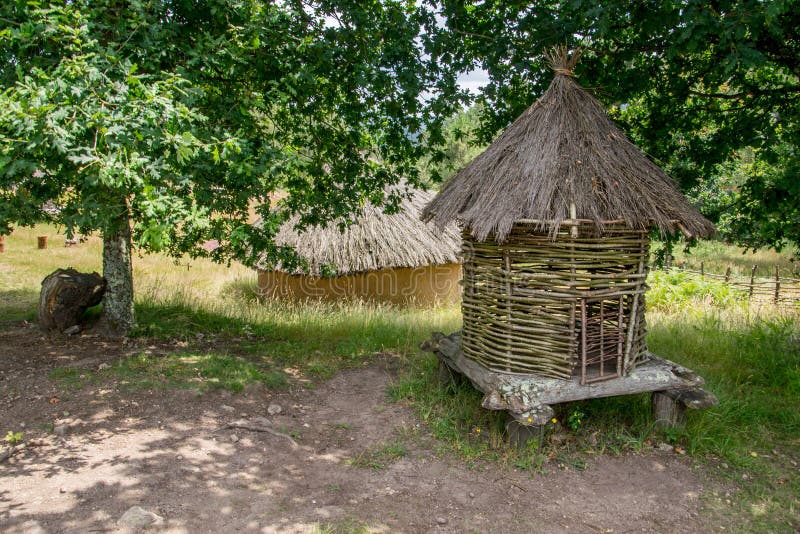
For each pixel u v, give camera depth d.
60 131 3.35
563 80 4.64
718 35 5.25
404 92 6.05
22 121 3.34
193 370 5.57
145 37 4.72
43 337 6.71
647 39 6.13
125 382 5.14
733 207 7.22
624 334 4.36
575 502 3.57
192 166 4.52
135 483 3.55
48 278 6.96
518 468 3.96
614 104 6.57
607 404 4.85
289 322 8.48
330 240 12.30
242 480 3.71
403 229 12.74
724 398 5.13
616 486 3.77
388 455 4.16
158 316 7.88
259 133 6.21
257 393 5.27
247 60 5.53
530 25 5.89
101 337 6.84
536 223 3.94
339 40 6.10
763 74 6.95
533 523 3.33
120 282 6.97
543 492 3.67
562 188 3.97
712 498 3.67
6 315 7.98
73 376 5.27
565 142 4.26
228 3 5.18
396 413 4.95
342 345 7.12
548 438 4.34
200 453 4.02
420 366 6.27
